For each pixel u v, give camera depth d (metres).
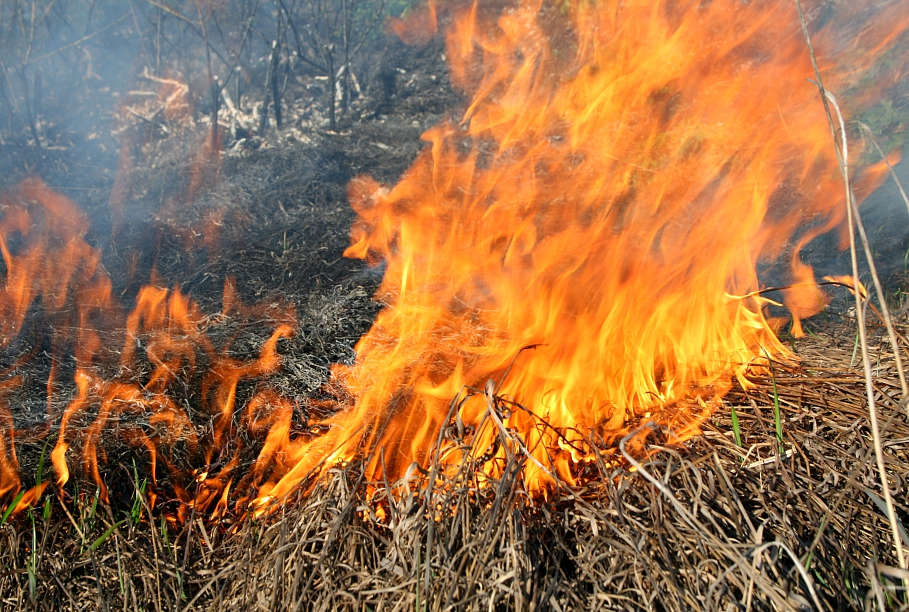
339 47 9.36
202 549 2.51
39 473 2.60
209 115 7.96
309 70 9.06
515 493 2.32
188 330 3.95
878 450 2.06
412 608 2.07
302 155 6.89
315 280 4.65
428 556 2.05
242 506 2.69
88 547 2.45
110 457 2.86
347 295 4.34
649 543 2.18
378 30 9.56
